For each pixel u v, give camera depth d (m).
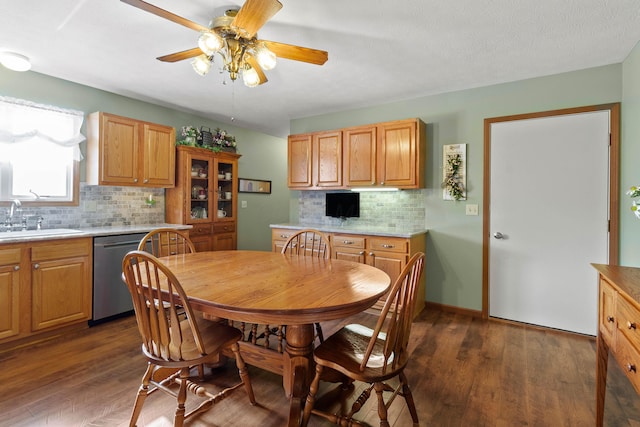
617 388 2.04
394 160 3.46
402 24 2.15
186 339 1.63
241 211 5.39
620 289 1.36
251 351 1.95
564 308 2.92
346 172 3.77
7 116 2.81
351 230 3.48
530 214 3.06
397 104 3.76
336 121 4.24
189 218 3.97
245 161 5.42
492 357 2.42
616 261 2.70
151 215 3.94
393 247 3.21
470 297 3.35
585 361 2.37
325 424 1.69
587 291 2.83
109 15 2.06
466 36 2.30
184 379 1.52
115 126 3.28
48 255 2.60
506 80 3.11
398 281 1.34
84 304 2.81
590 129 2.80
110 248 2.99
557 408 1.82
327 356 1.52
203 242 4.14
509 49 2.49
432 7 1.96
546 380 2.11
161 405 1.82
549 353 2.49
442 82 3.18
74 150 3.21
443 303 3.49
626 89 2.59
